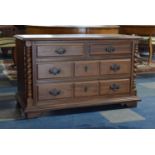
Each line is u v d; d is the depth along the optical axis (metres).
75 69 2.56
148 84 3.84
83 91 2.63
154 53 5.78
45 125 2.36
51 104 2.54
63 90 2.56
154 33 4.62
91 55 2.59
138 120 2.50
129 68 2.77
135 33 4.71
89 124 2.40
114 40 2.64
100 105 2.81
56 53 2.47
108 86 2.72
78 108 2.81
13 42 4.55
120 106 2.89
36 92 2.48
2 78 4.12
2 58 5.97
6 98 3.12
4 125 2.34
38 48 2.41
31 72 2.44
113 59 2.69
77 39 2.50
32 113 2.48
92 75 2.63
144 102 3.03
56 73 2.50
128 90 2.82
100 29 3.98
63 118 2.54
